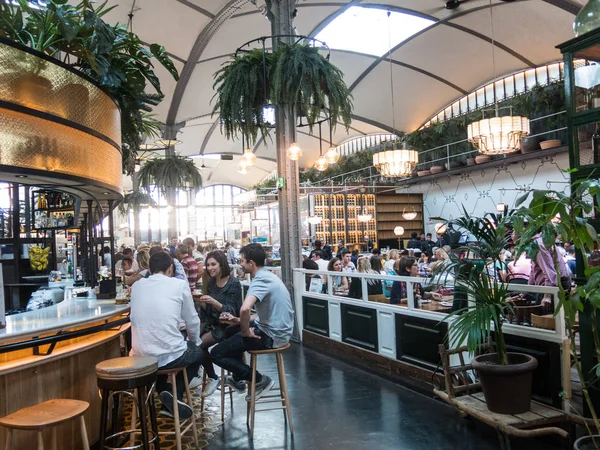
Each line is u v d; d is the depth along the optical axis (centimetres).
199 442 365
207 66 1666
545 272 416
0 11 400
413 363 486
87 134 399
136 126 618
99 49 387
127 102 512
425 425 378
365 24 1555
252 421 370
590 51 326
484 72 1703
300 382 509
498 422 310
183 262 668
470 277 337
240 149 2664
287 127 741
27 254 587
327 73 632
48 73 361
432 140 1714
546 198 271
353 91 1961
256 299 363
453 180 1673
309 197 1753
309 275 730
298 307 720
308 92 617
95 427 355
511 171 1425
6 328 288
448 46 1608
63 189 436
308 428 383
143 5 1260
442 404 423
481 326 317
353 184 1858
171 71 498
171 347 327
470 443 342
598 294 241
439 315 451
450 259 355
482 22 1429
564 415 320
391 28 1570
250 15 1388
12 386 288
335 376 526
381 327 538
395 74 1836
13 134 339
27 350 306
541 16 1306
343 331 611
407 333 496
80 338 353
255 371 372
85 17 386
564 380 330
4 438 281
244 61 656
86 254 688
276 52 650
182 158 1528
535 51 1486
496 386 324
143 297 332
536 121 1317
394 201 1838
